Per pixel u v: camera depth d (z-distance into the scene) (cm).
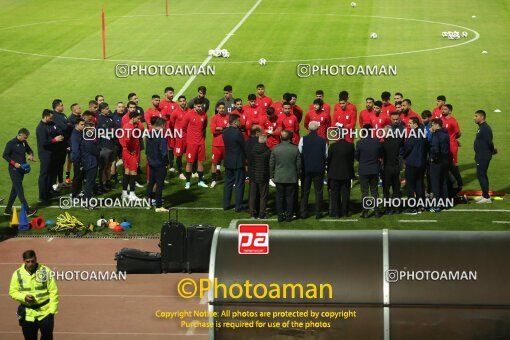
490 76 4500
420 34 5331
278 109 3222
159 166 2827
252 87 4356
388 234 1794
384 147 2752
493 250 1750
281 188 2695
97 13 6000
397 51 4962
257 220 2742
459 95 4200
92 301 2255
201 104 3091
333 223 2705
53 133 2959
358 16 5794
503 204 2877
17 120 3934
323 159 2706
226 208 2856
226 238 1812
